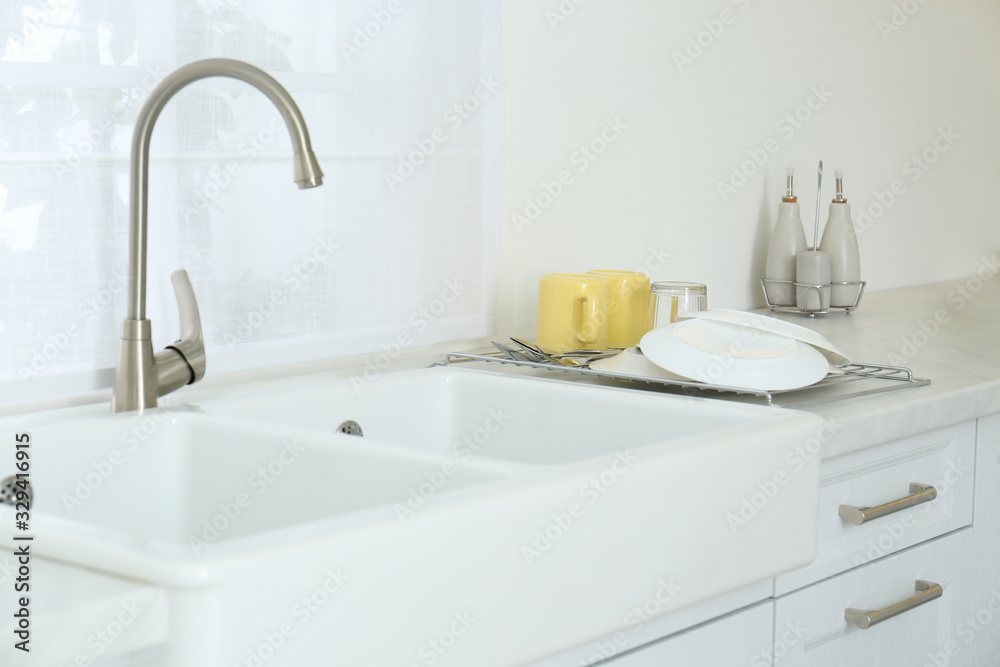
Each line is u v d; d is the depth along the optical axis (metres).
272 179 1.28
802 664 1.12
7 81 1.05
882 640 1.25
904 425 1.23
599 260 1.79
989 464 1.43
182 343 1.10
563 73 1.67
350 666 0.64
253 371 1.32
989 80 2.78
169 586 0.57
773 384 1.22
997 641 1.49
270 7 1.25
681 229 1.95
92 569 0.60
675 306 1.46
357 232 1.38
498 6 1.50
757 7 2.05
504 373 1.33
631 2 1.78
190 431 1.03
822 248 2.15
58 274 1.11
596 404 1.18
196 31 1.19
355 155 1.36
